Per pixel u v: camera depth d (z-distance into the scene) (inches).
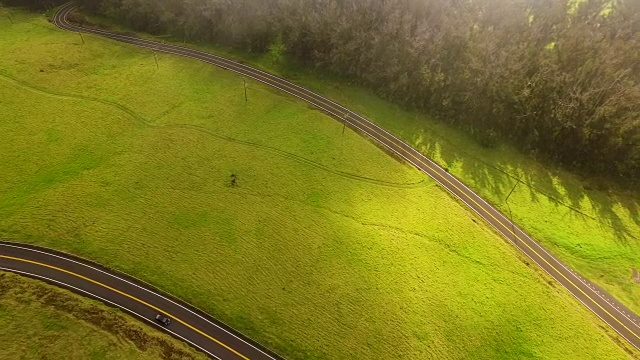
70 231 2669.8
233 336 2219.5
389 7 3998.5
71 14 5118.1
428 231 2834.6
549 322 2393.0
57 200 2866.6
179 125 3555.6
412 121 3693.4
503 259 2699.3
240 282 2455.7
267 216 2854.3
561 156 3319.4
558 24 3838.6
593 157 3228.3
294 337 2231.8
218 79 4079.7
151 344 2144.4
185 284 2423.7
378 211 2952.8
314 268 2559.1
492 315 2402.8
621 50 3452.3
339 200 3009.4
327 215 2896.2
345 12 4079.7
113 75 4099.4
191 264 2527.1
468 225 2891.2
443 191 3125.0
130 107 3722.9
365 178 3186.5
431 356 2208.4
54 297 2314.2
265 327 2262.6
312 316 2325.3
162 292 2377.0
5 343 2107.5
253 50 4448.8
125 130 3486.7
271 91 3961.6
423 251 2706.7
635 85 3304.6
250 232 2741.1
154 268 2493.8
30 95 3806.6
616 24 3772.1
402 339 2260.1
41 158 3193.9
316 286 2468.0
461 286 2529.5
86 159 3203.7
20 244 2581.2
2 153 3218.5
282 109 3764.8
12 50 4375.0
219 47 4530.0
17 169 3095.5
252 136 3481.8
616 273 2655.0
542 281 2593.5
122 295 2357.3
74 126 3501.5
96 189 2962.6
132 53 4424.2
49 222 2716.5
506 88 3422.7
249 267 2534.5
